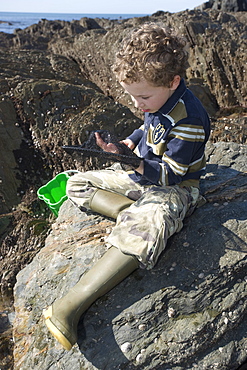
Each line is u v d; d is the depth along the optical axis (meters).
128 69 1.91
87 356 2.02
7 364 2.68
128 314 2.09
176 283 2.15
